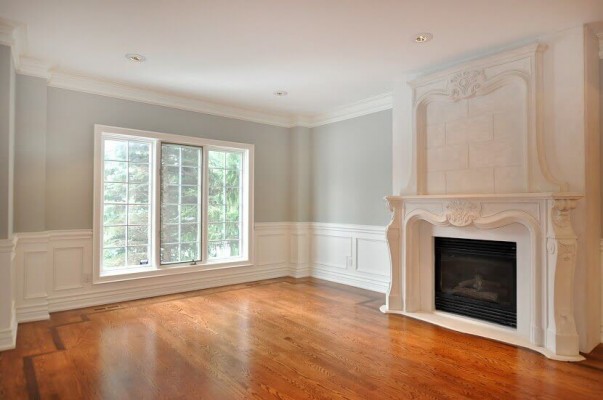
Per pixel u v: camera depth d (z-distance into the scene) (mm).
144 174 4703
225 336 3289
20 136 3654
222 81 4309
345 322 3680
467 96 3555
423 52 3490
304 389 2375
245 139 5547
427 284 3990
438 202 3715
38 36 3174
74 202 4133
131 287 4504
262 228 5738
